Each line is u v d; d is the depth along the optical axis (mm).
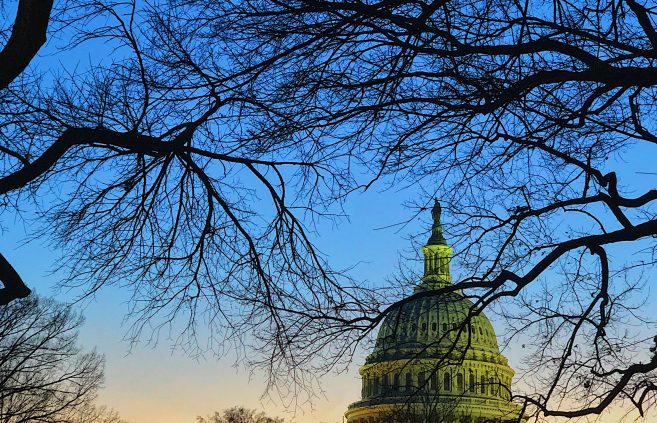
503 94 11266
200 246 12180
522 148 13078
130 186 11641
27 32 8125
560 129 12586
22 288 8414
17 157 9570
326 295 12625
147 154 10844
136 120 11172
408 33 11227
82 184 11625
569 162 13047
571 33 11766
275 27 11680
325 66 11961
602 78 10992
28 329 37062
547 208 13000
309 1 11211
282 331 12594
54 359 39125
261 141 12062
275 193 12148
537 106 13141
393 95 11953
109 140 10070
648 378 14477
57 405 39719
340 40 11750
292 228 12539
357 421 87562
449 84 12117
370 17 11438
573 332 13852
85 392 40062
